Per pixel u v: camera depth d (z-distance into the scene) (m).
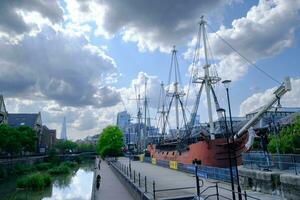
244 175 25.03
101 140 122.50
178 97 75.75
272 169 23.00
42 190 49.94
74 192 49.00
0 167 60.75
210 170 32.91
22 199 42.12
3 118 93.31
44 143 144.88
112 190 34.66
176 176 37.41
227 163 35.81
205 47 47.66
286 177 19.16
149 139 113.38
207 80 46.47
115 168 56.72
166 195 22.94
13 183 56.25
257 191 22.70
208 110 45.22
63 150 153.12
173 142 58.31
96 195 30.95
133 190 29.92
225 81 21.44
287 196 19.09
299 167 19.91
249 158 26.80
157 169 50.38
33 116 126.38
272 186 20.98
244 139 34.66
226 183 28.20
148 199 21.75
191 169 40.16
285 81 29.05
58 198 43.16
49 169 81.69
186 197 21.52
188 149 45.03
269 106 31.64
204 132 41.28
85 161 144.25
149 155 82.19
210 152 37.47
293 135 34.25
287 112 58.41
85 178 70.44
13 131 74.19
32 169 77.06
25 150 85.19
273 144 34.03
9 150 71.69
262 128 39.84
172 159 55.41
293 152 33.19
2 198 42.28
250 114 52.75
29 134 86.00
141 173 42.75
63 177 72.25
